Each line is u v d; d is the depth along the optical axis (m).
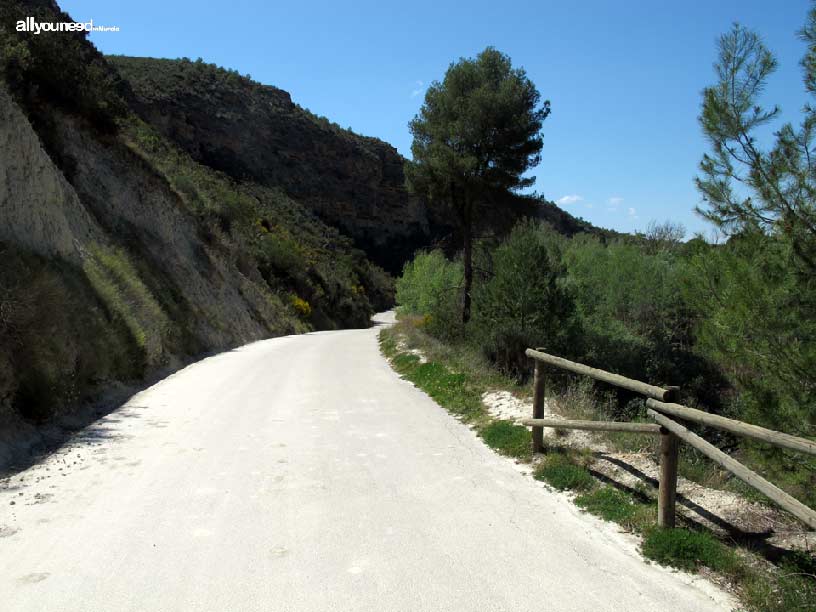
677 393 4.71
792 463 6.33
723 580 3.96
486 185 19.72
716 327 7.04
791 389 6.44
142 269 18.00
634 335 17.05
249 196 62.50
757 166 6.56
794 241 6.33
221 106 73.38
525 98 19.64
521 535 4.62
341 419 8.53
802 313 6.36
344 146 88.75
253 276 35.75
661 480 4.64
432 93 20.41
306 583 3.77
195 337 18.58
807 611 3.47
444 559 4.16
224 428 7.87
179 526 4.61
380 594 3.66
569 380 10.88
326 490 5.53
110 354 10.63
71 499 5.16
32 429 7.23
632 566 4.14
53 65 18.98
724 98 6.70
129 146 24.06
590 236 30.75
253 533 4.52
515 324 13.26
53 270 10.89
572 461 6.24
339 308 53.03
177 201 26.66
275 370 14.02
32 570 3.87
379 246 90.69
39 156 12.59
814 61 6.26
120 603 3.48
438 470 6.22
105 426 7.94
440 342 17.38
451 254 32.41
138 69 69.44
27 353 7.73
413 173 20.77
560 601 3.63
